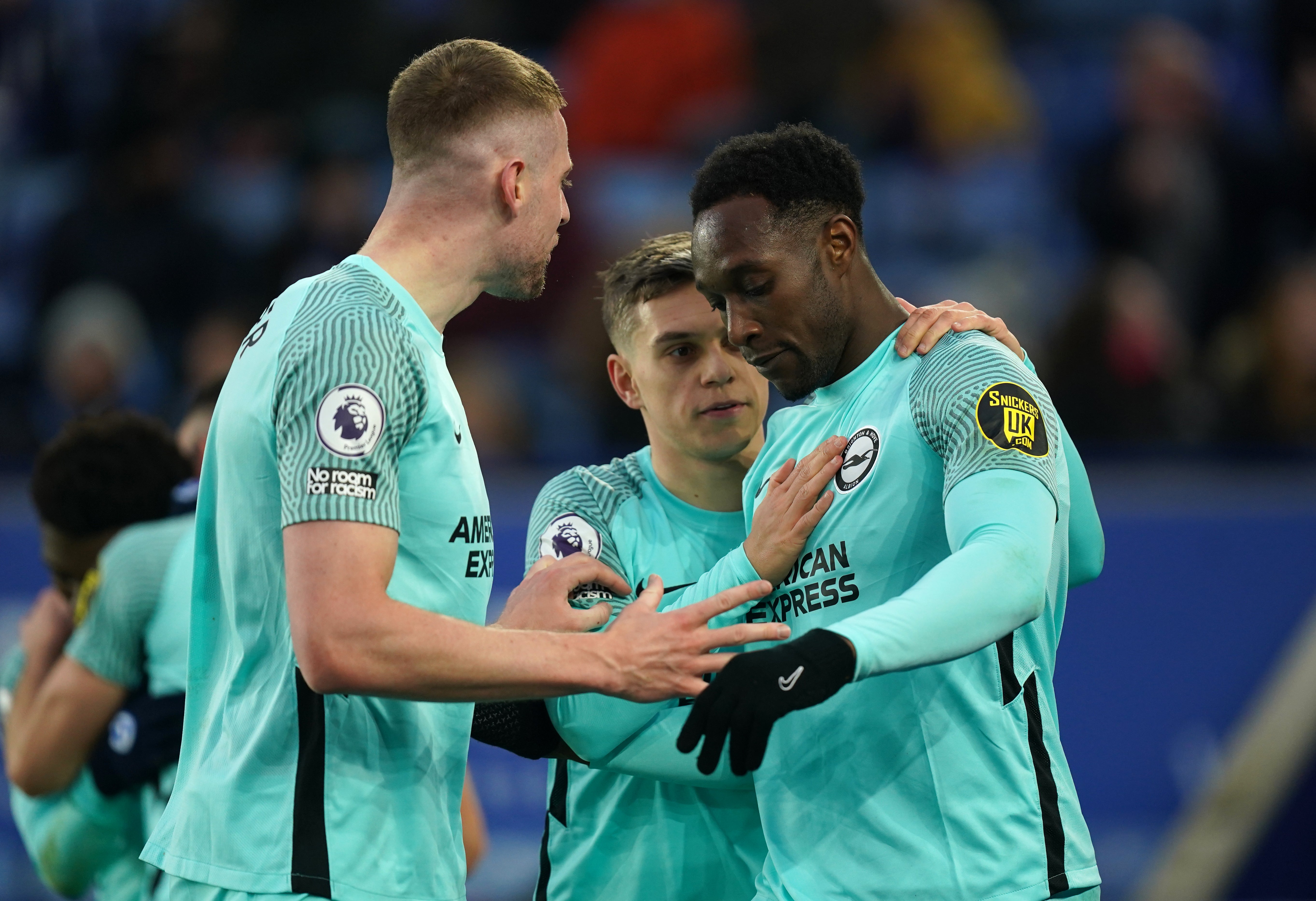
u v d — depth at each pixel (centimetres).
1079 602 1823
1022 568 747
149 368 2575
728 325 868
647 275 1013
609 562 1041
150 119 2683
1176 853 1786
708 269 856
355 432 782
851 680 720
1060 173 2912
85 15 3030
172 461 1346
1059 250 2781
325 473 777
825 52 2873
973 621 733
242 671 861
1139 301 2366
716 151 884
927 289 2697
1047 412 828
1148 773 1797
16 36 3034
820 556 878
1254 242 2770
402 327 830
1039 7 3138
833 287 872
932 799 835
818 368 880
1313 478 2012
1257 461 2094
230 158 2819
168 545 1238
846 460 877
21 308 2817
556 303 2527
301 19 2877
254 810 827
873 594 853
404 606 779
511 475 2036
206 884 828
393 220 902
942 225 2784
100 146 2736
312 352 801
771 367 873
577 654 796
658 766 959
